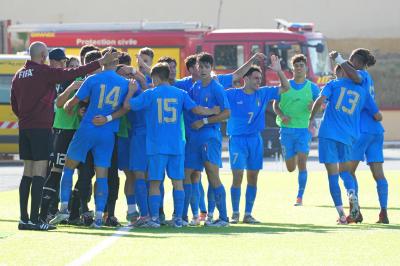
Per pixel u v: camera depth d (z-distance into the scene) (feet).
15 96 105.19
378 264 78.28
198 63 109.40
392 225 109.50
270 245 89.61
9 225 109.40
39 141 104.12
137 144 108.58
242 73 117.19
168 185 165.68
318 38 263.29
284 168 209.77
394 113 315.99
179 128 107.45
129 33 265.75
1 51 281.33
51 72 103.96
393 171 197.88
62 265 77.77
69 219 112.68
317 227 107.55
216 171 110.63
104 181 107.45
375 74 352.49
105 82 106.22
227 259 80.84
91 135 106.11
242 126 116.16
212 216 111.65
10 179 186.91
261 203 138.92
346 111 112.16
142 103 106.32
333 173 112.68
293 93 138.82
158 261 79.82
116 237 96.37
